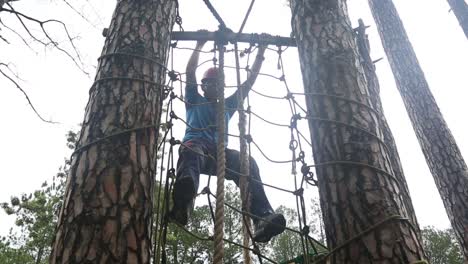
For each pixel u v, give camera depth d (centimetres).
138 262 160
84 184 172
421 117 574
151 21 236
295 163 243
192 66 285
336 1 265
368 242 172
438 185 533
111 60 213
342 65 231
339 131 208
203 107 278
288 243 1812
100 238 158
